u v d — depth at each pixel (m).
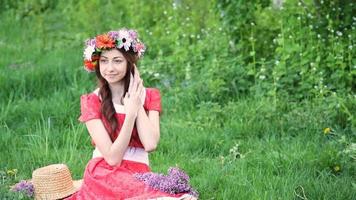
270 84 8.55
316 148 7.09
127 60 5.37
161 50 9.71
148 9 11.38
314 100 8.14
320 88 8.12
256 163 6.85
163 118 8.31
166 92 9.05
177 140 7.59
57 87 9.37
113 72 5.34
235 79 8.88
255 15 9.47
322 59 8.73
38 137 7.49
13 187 5.93
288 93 8.52
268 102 8.22
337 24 9.16
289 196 5.94
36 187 5.82
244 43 9.41
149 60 9.70
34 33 12.36
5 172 6.61
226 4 9.41
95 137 5.39
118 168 5.38
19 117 8.30
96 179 5.38
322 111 7.86
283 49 8.70
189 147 7.41
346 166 6.61
